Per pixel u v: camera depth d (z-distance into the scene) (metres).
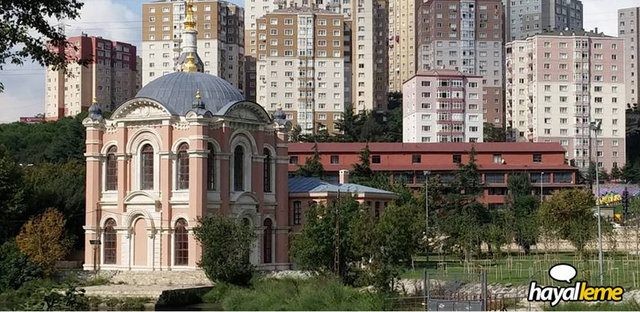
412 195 166.25
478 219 174.88
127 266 118.00
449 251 135.38
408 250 93.12
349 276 93.50
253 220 122.56
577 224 131.75
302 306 77.50
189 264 114.06
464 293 86.25
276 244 126.62
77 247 130.12
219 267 101.19
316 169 185.50
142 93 124.06
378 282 83.69
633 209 154.12
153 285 109.62
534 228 141.00
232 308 86.38
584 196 149.00
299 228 133.25
